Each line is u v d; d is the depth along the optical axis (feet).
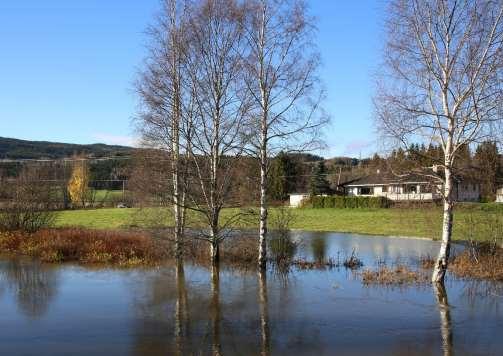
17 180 103.09
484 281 60.85
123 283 61.77
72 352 37.04
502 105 50.21
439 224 114.93
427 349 37.47
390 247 94.73
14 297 54.75
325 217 164.55
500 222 80.07
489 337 40.16
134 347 37.91
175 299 53.42
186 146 67.26
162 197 70.18
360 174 270.67
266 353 36.58
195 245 75.92
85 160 266.57
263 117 63.98
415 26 53.52
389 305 50.24
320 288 58.44
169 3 68.23
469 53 51.29
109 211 181.57
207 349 37.42
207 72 66.23
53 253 79.46
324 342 38.99
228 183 69.51
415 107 54.34
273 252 78.79
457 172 56.34
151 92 76.43
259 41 63.41
